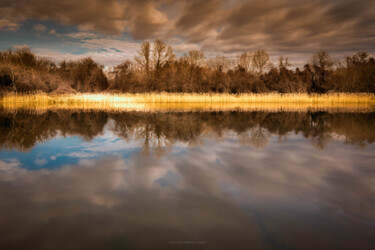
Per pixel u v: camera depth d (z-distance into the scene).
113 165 4.07
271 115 12.73
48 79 23.78
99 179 3.43
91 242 2.03
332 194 2.93
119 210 2.55
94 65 27.66
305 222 2.31
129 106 18.36
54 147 5.41
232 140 6.23
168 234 2.14
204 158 4.50
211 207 2.61
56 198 2.84
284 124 9.37
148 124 9.06
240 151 5.07
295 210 2.54
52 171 3.79
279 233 2.14
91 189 3.09
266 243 2.00
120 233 2.15
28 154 4.80
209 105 19.92
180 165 4.06
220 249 1.93
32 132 7.39
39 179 3.45
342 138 6.68
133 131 7.55
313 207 2.61
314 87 28.36
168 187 3.14
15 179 3.45
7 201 2.76
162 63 31.53
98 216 2.43
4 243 2.01
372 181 3.35
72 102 20.67
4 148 5.33
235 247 1.96
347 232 2.15
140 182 3.31
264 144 5.79
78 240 2.05
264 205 2.65
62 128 8.12
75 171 3.79
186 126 8.62
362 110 16.08
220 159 4.43
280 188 3.09
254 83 28.03
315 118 11.53
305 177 3.52
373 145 5.73
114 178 3.47
